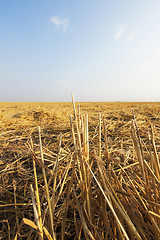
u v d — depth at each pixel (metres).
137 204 0.98
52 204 0.89
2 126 4.09
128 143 2.55
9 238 1.07
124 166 1.69
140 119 4.55
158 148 2.18
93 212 0.96
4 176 1.72
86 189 0.91
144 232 0.89
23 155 2.18
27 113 5.47
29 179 1.65
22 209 1.29
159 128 3.34
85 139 1.04
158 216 0.75
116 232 0.94
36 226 0.68
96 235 0.87
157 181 0.86
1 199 1.42
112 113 6.16
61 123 4.22
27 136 3.18
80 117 1.12
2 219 1.24
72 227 1.14
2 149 2.51
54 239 0.73
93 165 1.61
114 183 1.10
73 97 0.97
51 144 2.60
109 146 2.43
